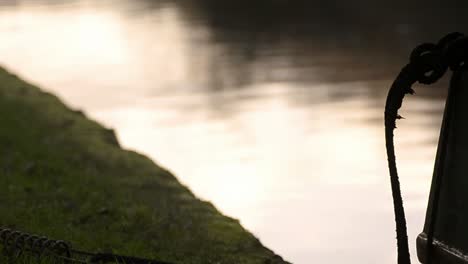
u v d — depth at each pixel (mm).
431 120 26594
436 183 9531
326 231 17234
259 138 25547
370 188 20094
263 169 22219
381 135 25422
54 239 12141
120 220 13883
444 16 48656
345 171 21703
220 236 13281
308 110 29047
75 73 39500
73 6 65500
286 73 35844
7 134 20969
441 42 9344
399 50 39562
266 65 37938
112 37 49562
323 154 23562
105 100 32969
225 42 45188
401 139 24531
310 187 20547
